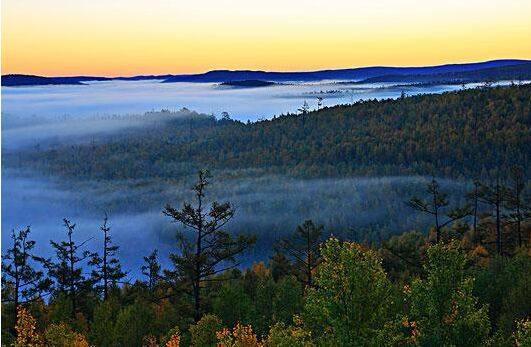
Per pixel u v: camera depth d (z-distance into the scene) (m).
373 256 13.25
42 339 19.44
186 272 22.84
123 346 24.11
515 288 22.28
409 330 17.66
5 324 25.36
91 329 25.72
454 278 14.58
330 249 13.27
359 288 12.64
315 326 13.79
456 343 14.00
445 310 14.40
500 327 20.12
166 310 27.45
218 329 20.55
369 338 12.70
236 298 26.05
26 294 27.44
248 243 22.98
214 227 23.02
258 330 24.72
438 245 15.09
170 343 19.88
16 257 26.84
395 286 17.47
